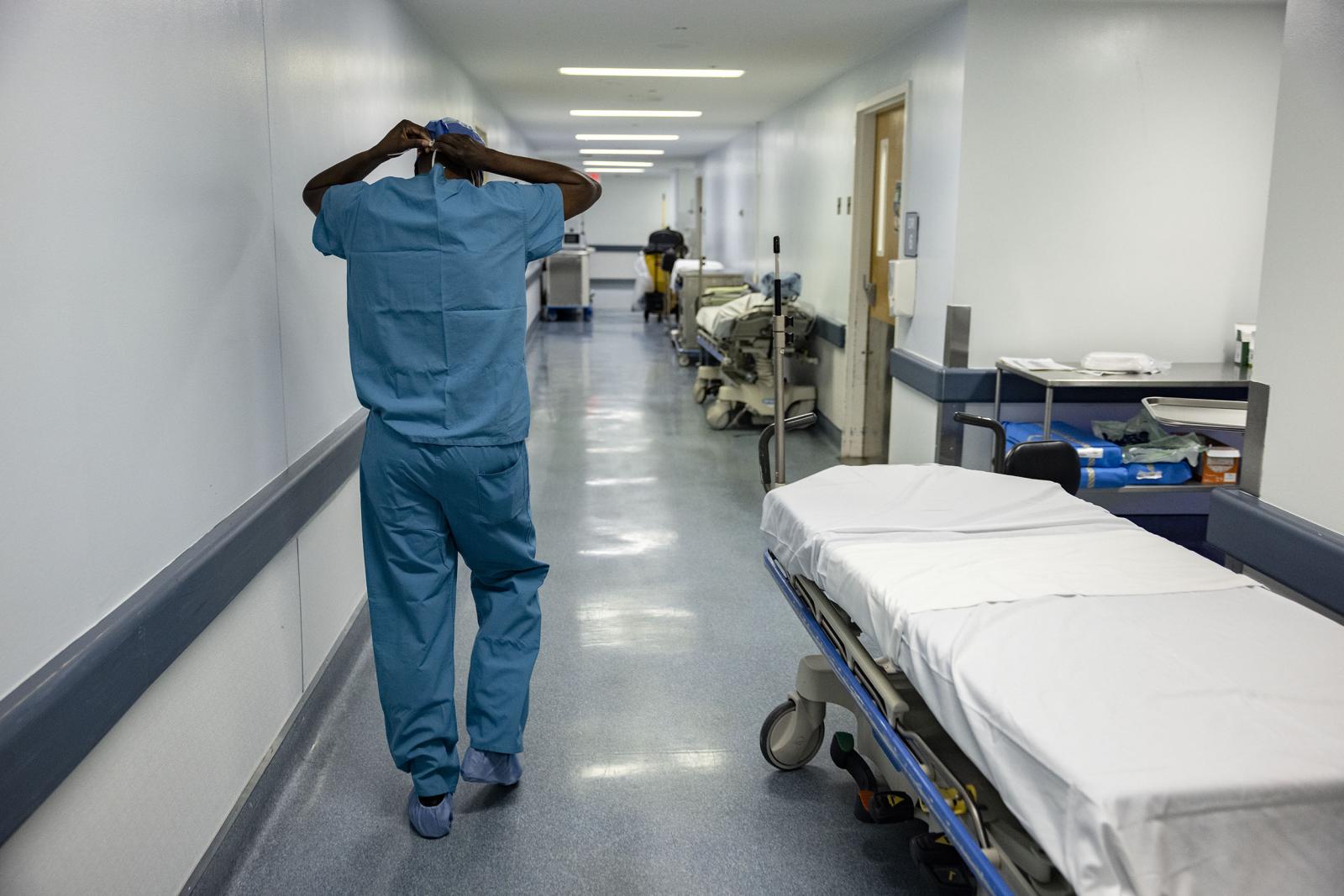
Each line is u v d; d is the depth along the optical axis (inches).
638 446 257.3
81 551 57.4
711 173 534.6
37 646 52.6
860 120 236.7
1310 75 82.2
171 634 67.4
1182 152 171.3
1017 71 167.0
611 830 90.9
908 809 83.7
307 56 110.2
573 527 186.2
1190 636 61.6
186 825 73.6
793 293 273.6
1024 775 51.4
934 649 61.1
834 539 81.7
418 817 89.2
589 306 583.5
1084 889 46.0
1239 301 177.0
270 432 95.5
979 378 175.8
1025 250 173.0
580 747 105.9
